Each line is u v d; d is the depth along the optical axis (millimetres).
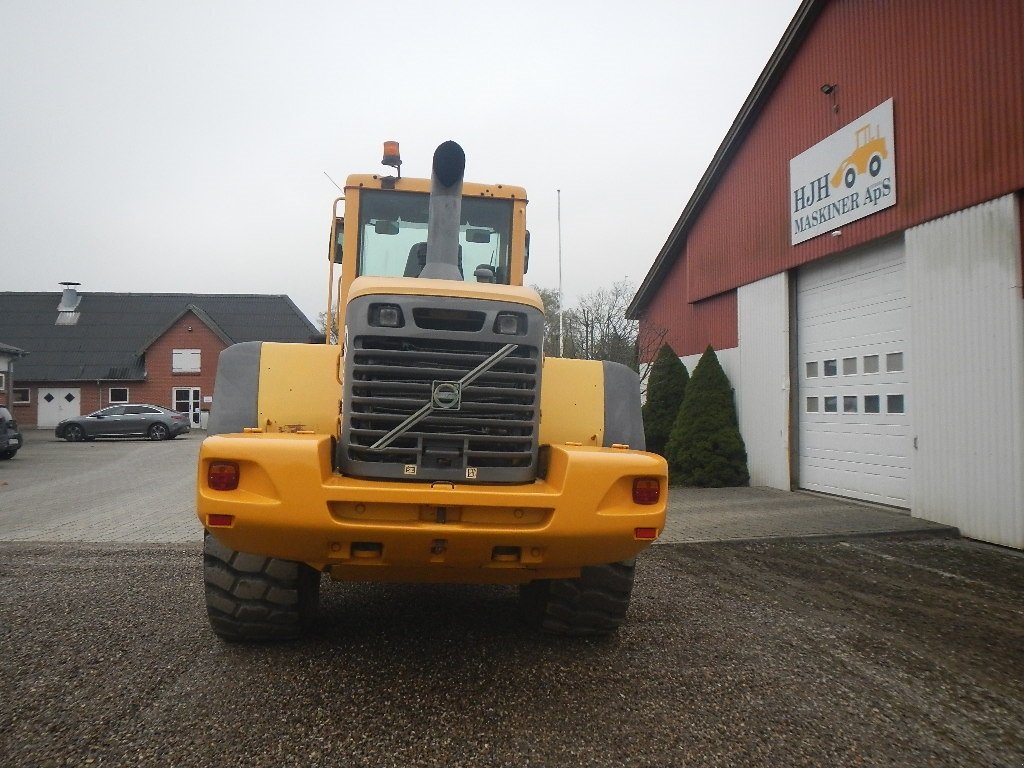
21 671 3699
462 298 3557
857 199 10195
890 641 4547
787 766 2875
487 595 5402
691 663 4023
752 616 5035
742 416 13336
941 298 8641
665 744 3025
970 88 8320
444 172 4582
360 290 3545
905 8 9320
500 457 3570
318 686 3533
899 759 2973
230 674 3668
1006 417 7758
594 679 3729
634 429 4152
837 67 10656
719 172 14148
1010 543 7637
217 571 3846
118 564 6418
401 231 5699
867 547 7648
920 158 9023
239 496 3242
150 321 41125
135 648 4062
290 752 2861
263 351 3982
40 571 6129
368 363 3512
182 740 2943
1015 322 7695
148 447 24297
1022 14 7719
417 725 3131
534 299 3662
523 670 3828
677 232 15844
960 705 3561
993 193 7980
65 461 18797
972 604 5461
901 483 9633
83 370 38344
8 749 2848
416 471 3482
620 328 30844
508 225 5855
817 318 11500
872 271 10219
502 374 3566
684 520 9094
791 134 11875
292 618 3932
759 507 10148
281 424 3834
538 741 3014
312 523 3236
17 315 41156
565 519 3387
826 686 3752
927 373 8820
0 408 18438
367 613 4844
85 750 2848
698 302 15477
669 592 5703
